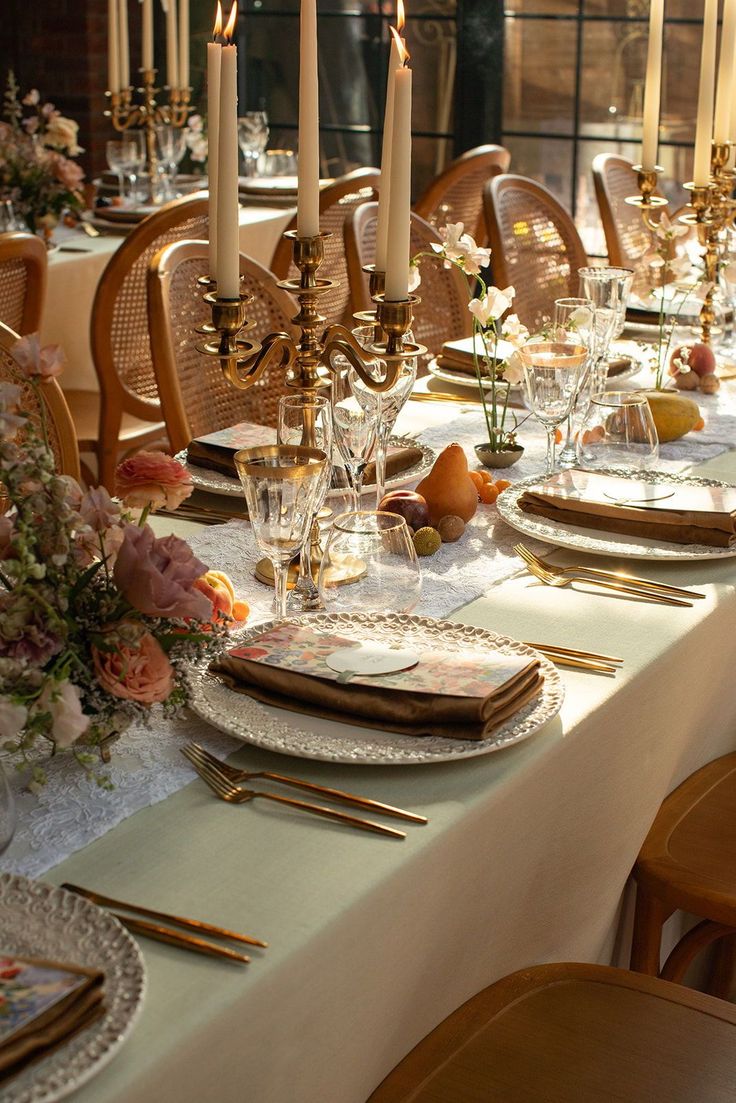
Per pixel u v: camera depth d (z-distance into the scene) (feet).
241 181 15.76
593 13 16.20
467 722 3.69
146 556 3.36
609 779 4.33
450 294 10.12
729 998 5.88
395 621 4.49
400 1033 3.56
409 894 3.29
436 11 16.98
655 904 4.95
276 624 4.37
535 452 6.79
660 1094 3.68
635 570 5.23
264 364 4.67
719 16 15.57
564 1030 3.90
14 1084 2.41
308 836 3.35
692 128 16.10
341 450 5.41
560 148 16.96
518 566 5.25
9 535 3.47
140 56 18.62
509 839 3.75
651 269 9.59
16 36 18.21
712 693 5.20
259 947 2.90
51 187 12.19
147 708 3.44
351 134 17.99
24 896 2.95
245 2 18.16
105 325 10.32
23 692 3.26
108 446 10.71
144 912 3.00
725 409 7.62
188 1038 2.64
